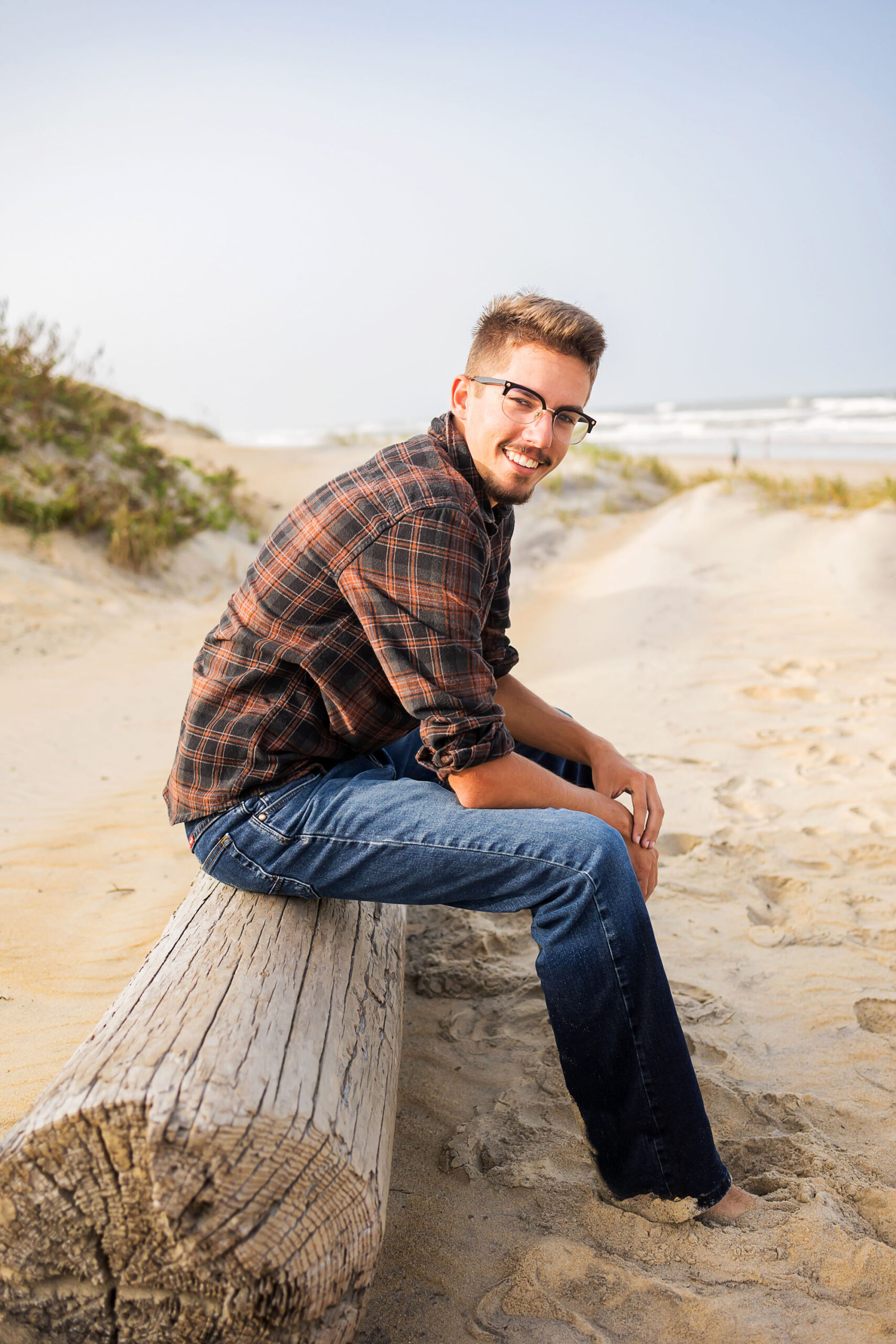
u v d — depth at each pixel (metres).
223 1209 1.34
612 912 1.74
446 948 2.96
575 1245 1.77
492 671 2.33
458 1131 2.15
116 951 2.98
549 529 12.25
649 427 39.81
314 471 16.73
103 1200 1.34
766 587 8.28
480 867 1.81
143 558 10.06
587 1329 1.61
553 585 10.03
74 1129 1.31
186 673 7.28
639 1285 1.68
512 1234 1.84
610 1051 1.78
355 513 1.85
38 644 7.62
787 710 5.37
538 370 1.91
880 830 3.72
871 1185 1.89
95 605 8.85
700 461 19.33
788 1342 1.56
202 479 13.34
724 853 3.59
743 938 2.98
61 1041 2.47
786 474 14.52
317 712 1.97
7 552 9.20
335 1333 1.43
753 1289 1.67
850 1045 2.41
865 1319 1.59
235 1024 1.55
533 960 2.90
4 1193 1.34
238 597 2.02
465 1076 2.37
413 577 1.81
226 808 1.98
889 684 5.70
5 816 4.28
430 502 1.82
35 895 3.41
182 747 2.03
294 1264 1.37
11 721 5.82
